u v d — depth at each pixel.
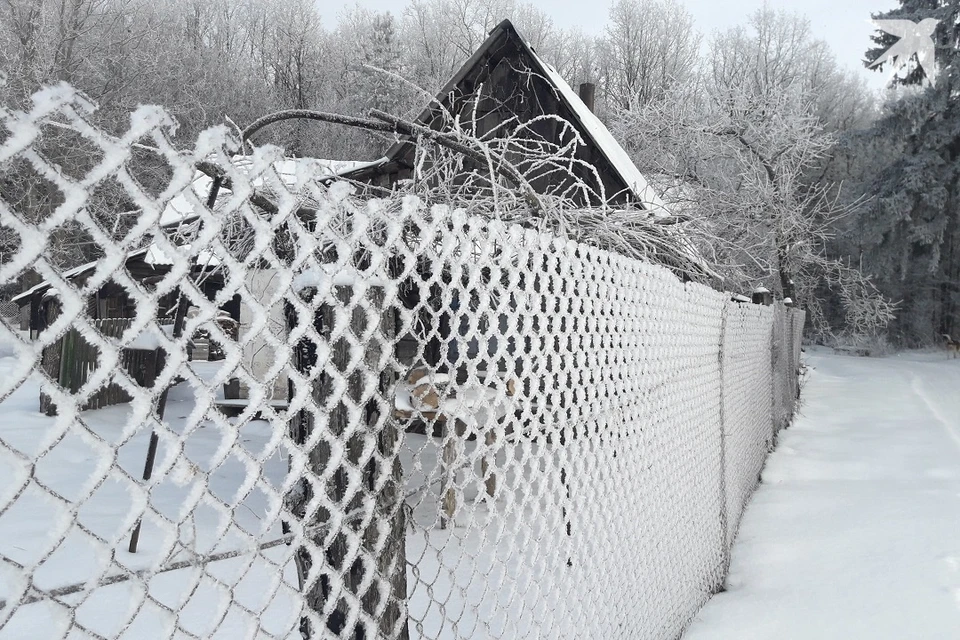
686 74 36.03
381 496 1.14
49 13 20.84
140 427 0.72
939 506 4.76
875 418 9.38
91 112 0.67
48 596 0.67
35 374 0.62
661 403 2.61
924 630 2.93
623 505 2.13
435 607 2.17
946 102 27.11
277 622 2.18
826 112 35.00
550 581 1.64
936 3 29.55
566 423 1.69
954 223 28.81
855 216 27.33
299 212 1.25
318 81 40.28
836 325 28.44
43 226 0.63
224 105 29.11
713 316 3.71
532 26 41.91
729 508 4.09
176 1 36.94
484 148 2.72
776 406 7.64
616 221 3.77
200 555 0.82
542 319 1.55
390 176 8.45
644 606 2.35
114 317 7.18
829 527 4.43
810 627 2.99
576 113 8.20
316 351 1.04
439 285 1.20
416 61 36.78
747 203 14.83
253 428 4.88
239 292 0.83
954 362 24.12
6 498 0.62
